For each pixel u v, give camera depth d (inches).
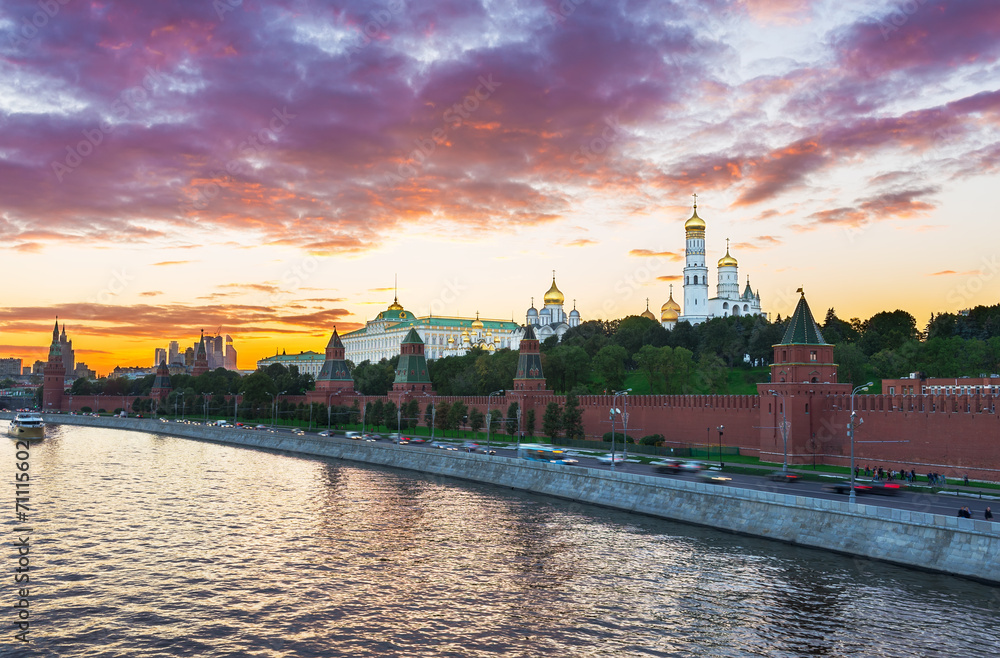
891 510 2571.4
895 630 1972.2
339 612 2170.3
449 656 1867.6
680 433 5137.8
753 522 3029.0
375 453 5777.6
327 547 2896.2
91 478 4741.6
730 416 4768.7
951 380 4675.2
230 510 3666.3
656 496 3506.4
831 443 4224.9
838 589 2289.6
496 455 4854.8
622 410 5629.9
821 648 1877.5
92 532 3127.5
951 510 2790.4
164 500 3934.5
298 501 3939.5
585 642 1941.4
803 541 2812.5
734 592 2294.5
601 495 3796.8
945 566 2381.9
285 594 2326.5
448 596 2300.7
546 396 6441.9
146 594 2325.3
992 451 3442.4
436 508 3730.3
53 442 7628.0
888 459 3900.1
